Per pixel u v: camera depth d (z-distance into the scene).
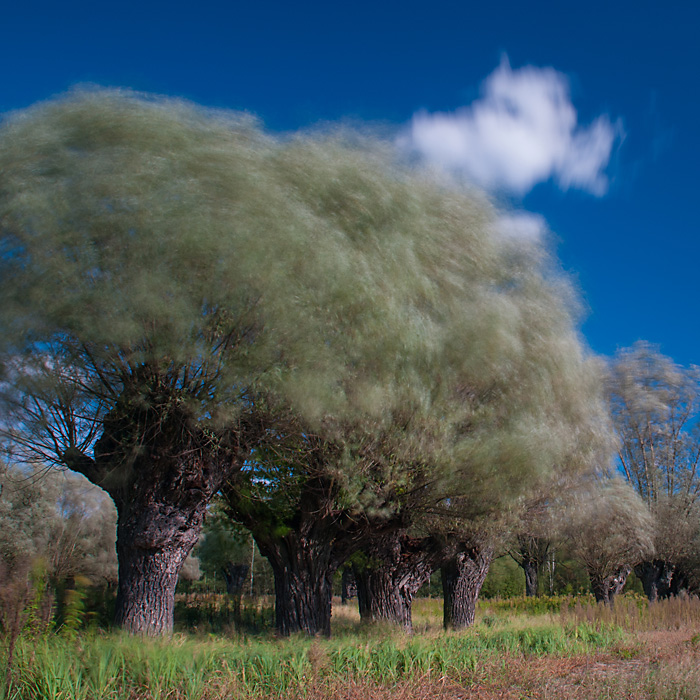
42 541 23.06
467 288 10.45
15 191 8.12
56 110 8.86
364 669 7.60
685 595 19.77
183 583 25.34
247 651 7.50
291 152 10.08
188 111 9.58
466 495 10.99
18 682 5.58
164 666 6.30
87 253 7.97
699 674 8.26
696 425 34.41
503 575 42.66
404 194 10.38
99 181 8.00
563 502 14.01
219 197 8.35
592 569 22.19
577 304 13.10
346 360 8.89
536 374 10.84
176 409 8.66
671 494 32.75
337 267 8.61
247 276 7.91
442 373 9.60
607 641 12.75
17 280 7.80
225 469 9.66
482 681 8.23
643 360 36.06
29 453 9.29
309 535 11.45
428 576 14.73
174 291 7.80
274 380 8.32
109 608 9.77
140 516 9.04
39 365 8.09
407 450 9.60
